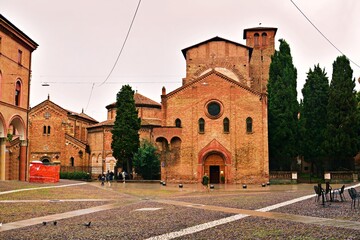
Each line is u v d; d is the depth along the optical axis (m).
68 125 72.44
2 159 42.03
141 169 61.62
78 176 65.69
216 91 53.56
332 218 17.03
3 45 41.16
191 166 52.62
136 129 63.59
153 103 74.75
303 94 61.53
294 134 55.97
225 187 45.31
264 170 51.31
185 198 29.78
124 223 16.78
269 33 76.06
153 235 13.93
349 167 57.50
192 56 65.25
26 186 37.28
